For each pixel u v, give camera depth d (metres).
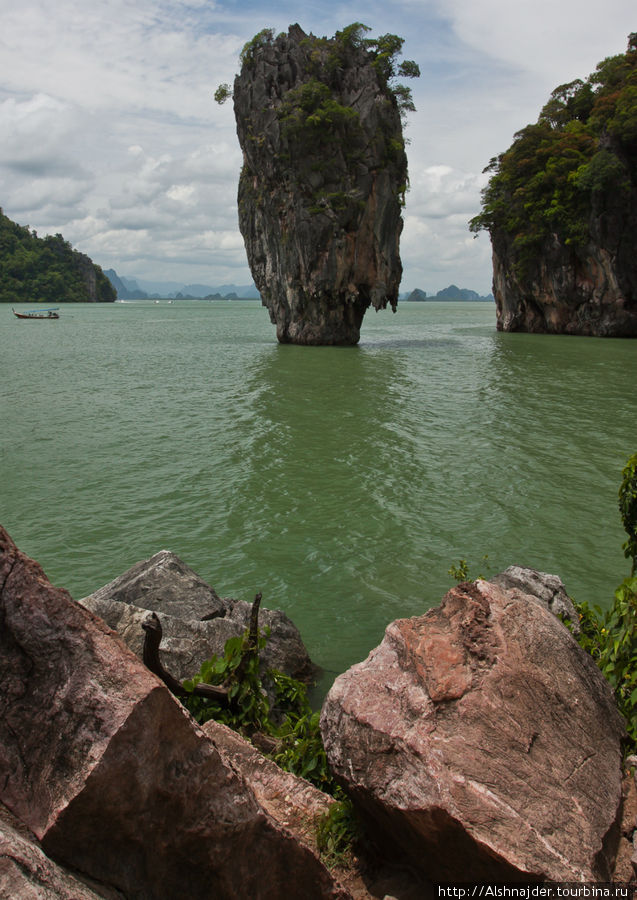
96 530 13.93
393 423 24.91
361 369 42.31
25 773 2.36
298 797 4.39
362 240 57.25
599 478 17.47
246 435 23.03
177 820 2.51
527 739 3.69
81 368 43.38
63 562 12.33
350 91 56.31
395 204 57.84
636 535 6.55
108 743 2.27
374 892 3.72
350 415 26.58
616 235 62.59
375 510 14.94
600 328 67.56
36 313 141.88
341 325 60.84
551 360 46.84
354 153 55.25
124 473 18.30
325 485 16.94
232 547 12.91
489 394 31.78
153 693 2.40
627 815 3.68
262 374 39.94
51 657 2.48
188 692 5.44
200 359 49.09
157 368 43.38
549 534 13.46
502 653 4.06
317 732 5.38
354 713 3.90
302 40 56.53
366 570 11.77
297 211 55.47
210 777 2.61
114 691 2.38
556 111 78.81
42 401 30.20
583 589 11.01
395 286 60.34
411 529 13.74
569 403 29.08
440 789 3.35
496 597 4.58
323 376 38.84
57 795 2.25
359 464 18.97
